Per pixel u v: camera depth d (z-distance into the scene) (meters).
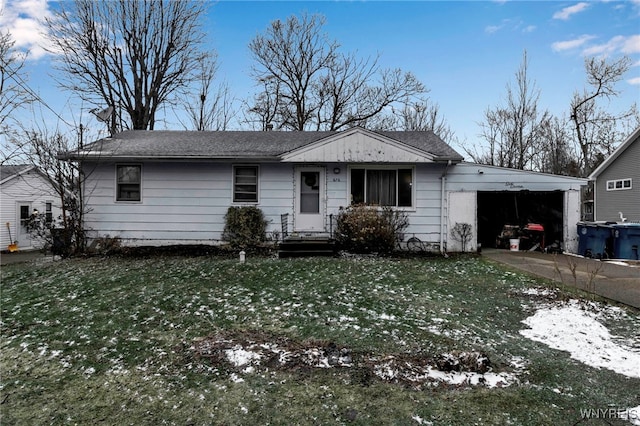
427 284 6.73
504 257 10.05
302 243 10.12
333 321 4.75
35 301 5.91
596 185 21.58
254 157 10.66
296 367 3.54
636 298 5.74
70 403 2.99
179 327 4.65
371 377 3.35
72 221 10.73
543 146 25.77
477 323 4.71
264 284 6.71
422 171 11.15
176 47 21.61
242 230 10.93
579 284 6.70
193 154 10.70
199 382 3.29
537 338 4.27
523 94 24.22
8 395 3.13
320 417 2.75
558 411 2.81
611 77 24.00
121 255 10.27
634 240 9.74
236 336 4.32
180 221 11.34
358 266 8.41
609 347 4.00
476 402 2.94
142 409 2.89
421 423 2.67
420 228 11.16
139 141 12.04
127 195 11.35
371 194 11.32
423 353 3.81
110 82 20.34
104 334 4.46
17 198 17.17
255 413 2.81
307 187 11.41
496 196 13.63
